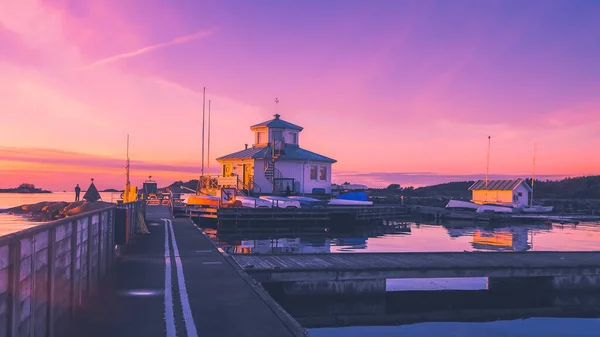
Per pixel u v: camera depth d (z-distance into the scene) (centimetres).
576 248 3005
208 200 4559
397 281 1756
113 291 1023
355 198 5509
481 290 1638
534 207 6650
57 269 691
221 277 1194
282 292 1455
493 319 1316
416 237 3753
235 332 741
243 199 4609
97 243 1080
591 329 1223
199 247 1819
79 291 863
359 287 1479
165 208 5166
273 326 775
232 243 3161
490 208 6141
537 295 1622
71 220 768
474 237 3772
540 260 1708
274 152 5384
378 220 5200
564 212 6938
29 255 549
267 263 1556
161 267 1345
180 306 897
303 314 1350
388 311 1382
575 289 1589
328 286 1463
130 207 1986
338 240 3450
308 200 4706
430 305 1447
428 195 12925
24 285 532
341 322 1276
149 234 2328
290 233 4050
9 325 480
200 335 724
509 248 2975
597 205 8119
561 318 1334
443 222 5619
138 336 715
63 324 740
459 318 1319
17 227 3241
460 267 1533
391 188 13512
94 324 773
